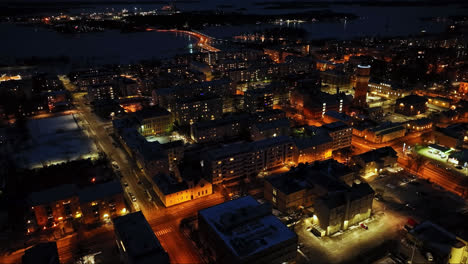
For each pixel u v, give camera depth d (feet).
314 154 653.30
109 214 493.36
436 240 404.98
